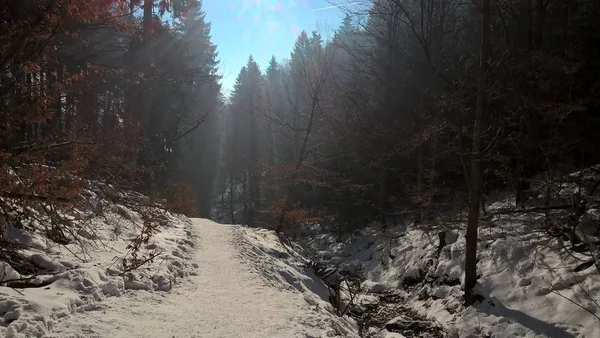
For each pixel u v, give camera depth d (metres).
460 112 13.84
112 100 13.71
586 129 13.07
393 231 21.19
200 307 5.87
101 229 8.07
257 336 5.05
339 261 22.06
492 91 12.48
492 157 12.52
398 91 21.80
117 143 7.95
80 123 7.22
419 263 15.21
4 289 4.60
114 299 5.34
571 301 8.16
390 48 22.52
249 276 8.12
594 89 12.74
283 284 8.73
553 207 11.45
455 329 10.16
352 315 11.70
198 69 15.53
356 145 22.44
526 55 13.13
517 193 13.77
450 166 18.03
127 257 6.98
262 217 27.22
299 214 18.47
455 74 14.18
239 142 48.47
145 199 8.98
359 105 23.36
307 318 6.25
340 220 25.70
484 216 14.26
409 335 10.44
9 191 5.20
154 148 16.22
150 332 4.60
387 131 20.52
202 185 43.69
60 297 4.75
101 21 6.09
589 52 14.33
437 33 20.09
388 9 22.62
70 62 9.90
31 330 3.92
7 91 5.32
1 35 4.99
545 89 12.70
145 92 16.09
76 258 6.29
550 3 16.27
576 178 12.11
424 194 16.44
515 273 10.73
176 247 8.86
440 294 12.26
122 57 14.24
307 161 19.52
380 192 22.97
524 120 12.78
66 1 5.27
